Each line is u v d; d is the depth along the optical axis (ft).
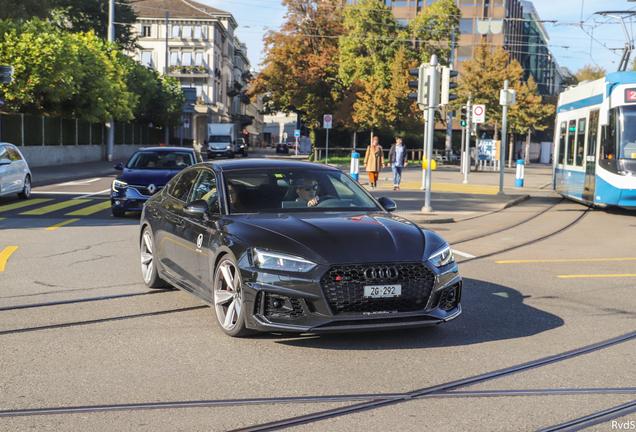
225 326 18.57
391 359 16.52
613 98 53.47
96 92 127.65
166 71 215.51
